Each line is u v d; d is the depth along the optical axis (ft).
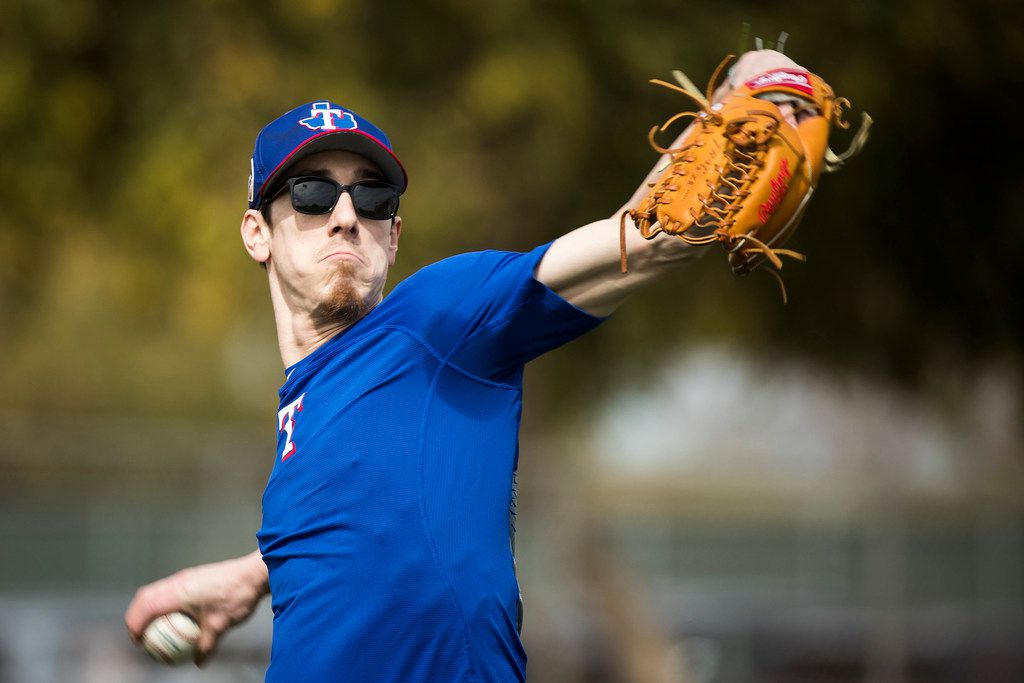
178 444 203.92
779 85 30.78
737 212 29.35
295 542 31.76
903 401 167.63
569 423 180.24
